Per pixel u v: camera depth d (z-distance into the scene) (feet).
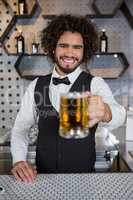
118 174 3.85
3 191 3.31
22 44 9.21
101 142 8.07
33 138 7.39
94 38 5.28
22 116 5.54
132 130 8.13
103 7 9.34
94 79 5.24
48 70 9.55
